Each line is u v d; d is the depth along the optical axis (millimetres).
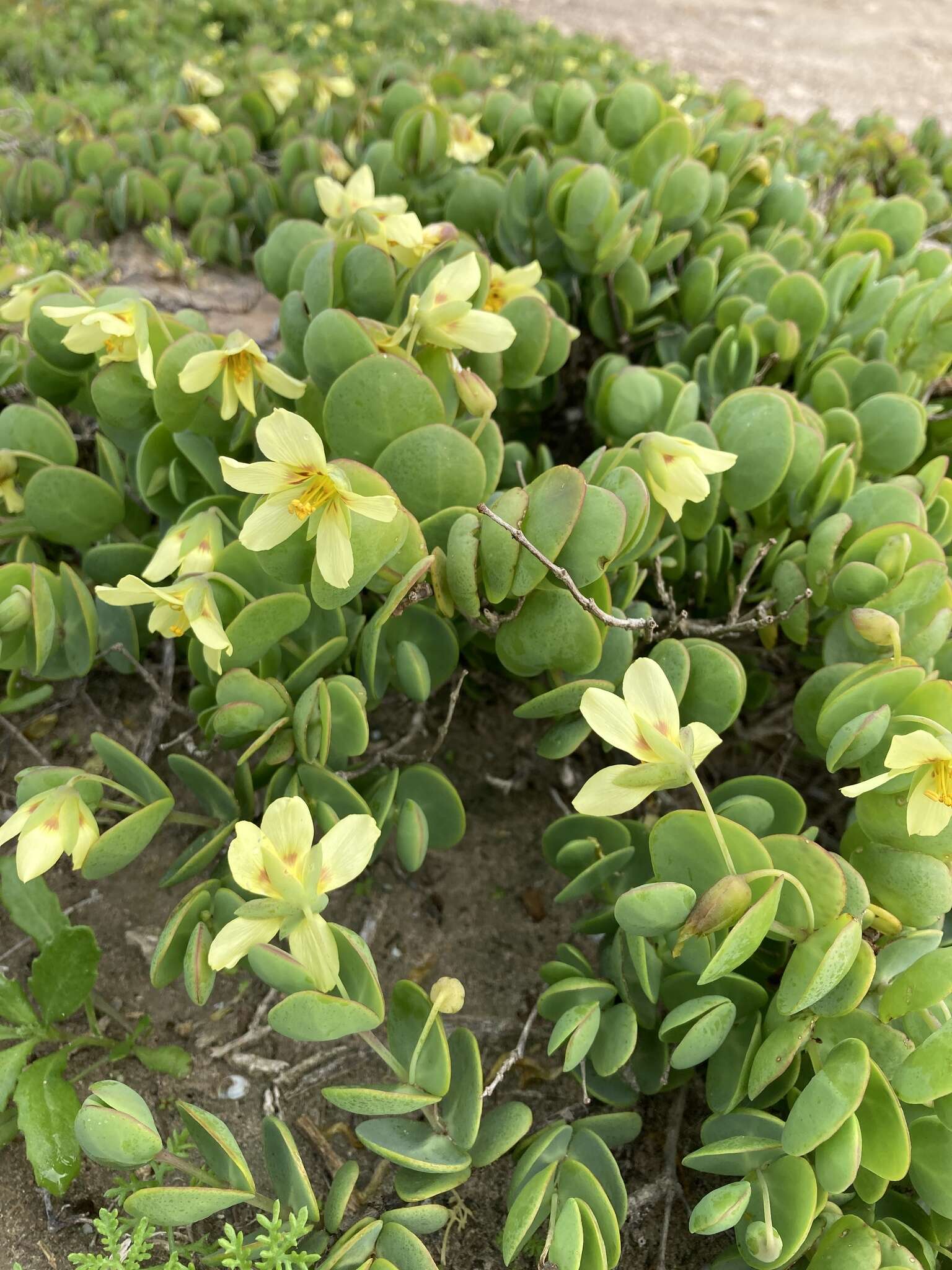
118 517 219
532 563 168
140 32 602
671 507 189
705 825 156
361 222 227
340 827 152
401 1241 150
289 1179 154
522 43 652
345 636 196
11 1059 176
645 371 225
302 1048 194
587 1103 185
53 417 225
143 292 349
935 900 163
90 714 241
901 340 262
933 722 161
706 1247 174
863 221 362
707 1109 188
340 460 166
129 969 202
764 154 372
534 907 219
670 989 174
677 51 1028
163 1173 165
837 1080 144
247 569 188
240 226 387
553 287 284
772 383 273
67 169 392
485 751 241
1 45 542
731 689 182
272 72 438
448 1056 156
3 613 191
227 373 190
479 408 203
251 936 148
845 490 218
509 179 305
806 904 151
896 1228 159
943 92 1015
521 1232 147
